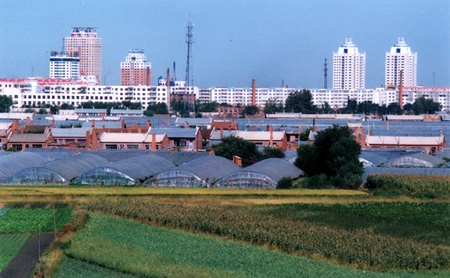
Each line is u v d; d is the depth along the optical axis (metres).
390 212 134.50
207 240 110.44
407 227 121.81
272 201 142.88
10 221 122.25
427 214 133.38
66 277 91.50
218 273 92.50
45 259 98.00
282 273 93.88
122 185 162.50
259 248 106.69
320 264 98.62
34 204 137.25
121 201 135.62
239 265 97.06
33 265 97.00
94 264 97.25
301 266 97.19
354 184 163.25
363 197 149.38
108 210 128.00
